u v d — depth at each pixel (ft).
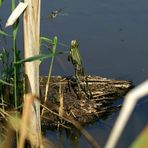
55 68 15.84
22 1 9.71
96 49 17.48
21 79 11.77
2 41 17.28
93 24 19.47
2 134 10.77
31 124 10.46
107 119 13.53
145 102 13.28
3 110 11.18
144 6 21.01
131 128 12.30
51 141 12.51
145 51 17.33
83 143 12.43
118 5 21.16
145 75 15.69
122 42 18.02
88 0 21.70
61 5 20.98
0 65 14.69
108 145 1.67
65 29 18.93
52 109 13.16
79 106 13.91
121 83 15.07
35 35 9.47
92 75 15.62
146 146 1.51
